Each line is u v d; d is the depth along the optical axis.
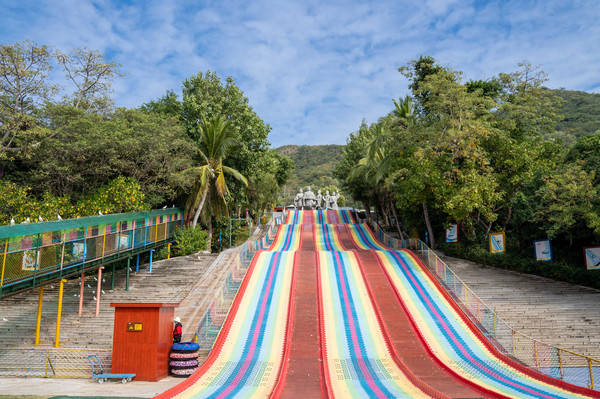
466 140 27.08
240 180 37.62
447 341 16.64
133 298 21.81
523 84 30.16
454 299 20.91
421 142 29.44
